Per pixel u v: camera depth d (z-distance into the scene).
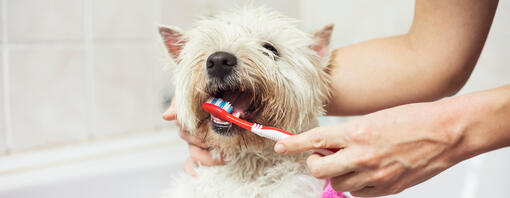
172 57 0.94
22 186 1.21
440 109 0.56
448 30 0.76
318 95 0.89
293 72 0.83
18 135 1.39
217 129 0.80
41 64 1.40
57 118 1.47
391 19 1.71
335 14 1.99
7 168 1.28
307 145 0.58
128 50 1.61
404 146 0.56
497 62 1.44
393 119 0.56
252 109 0.83
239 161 0.89
